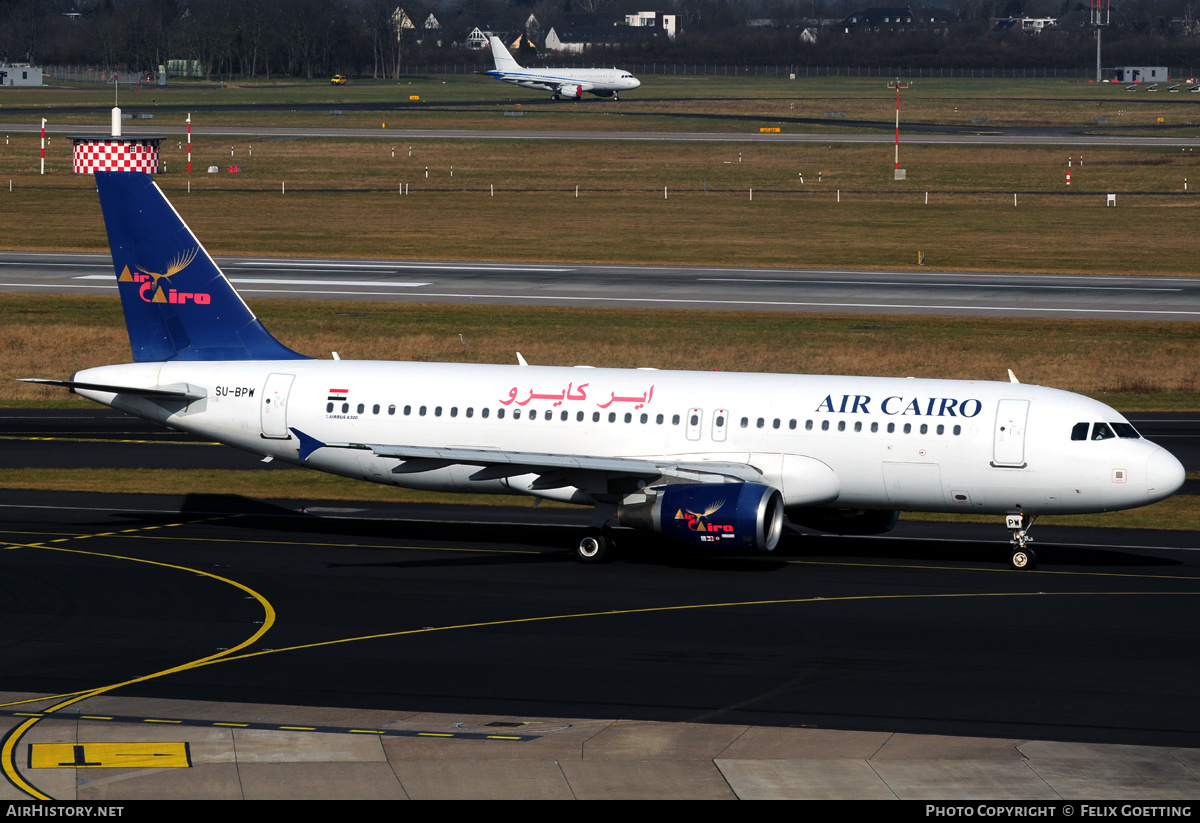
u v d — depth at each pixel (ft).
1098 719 328.90
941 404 495.82
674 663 375.66
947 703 341.21
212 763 298.56
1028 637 401.49
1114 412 492.13
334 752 305.53
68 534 535.60
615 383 525.34
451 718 329.31
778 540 508.12
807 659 379.55
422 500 616.80
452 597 448.65
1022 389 500.33
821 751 306.55
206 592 452.35
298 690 351.05
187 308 560.61
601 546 498.28
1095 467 476.54
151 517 570.87
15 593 447.83
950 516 595.88
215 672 366.02
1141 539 545.44
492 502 614.34
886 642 396.37
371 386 538.88
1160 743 312.50
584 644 394.32
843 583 469.98
